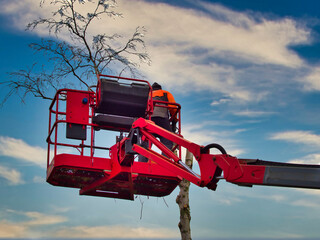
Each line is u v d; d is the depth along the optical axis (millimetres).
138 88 8758
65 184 9219
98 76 8766
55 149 8508
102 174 8727
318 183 5234
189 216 10750
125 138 7984
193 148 6383
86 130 8750
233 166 5816
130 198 9594
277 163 5691
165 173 8766
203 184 6258
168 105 9789
